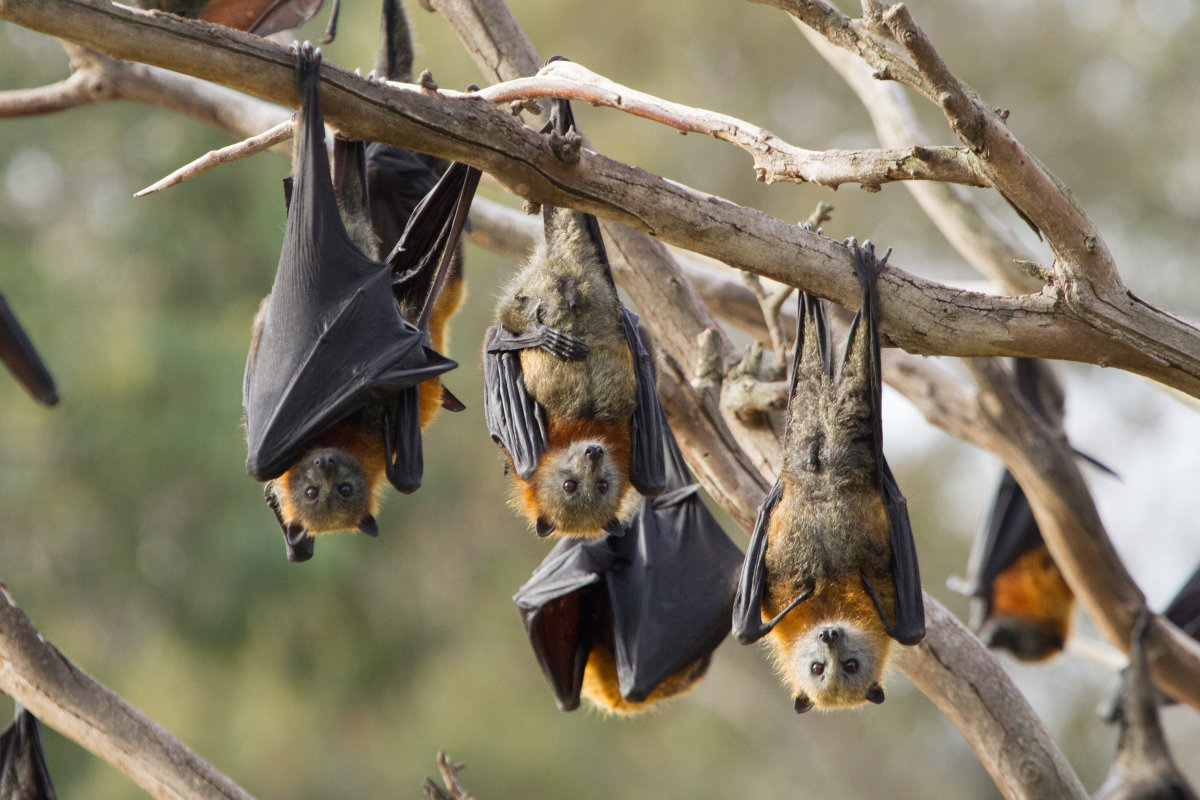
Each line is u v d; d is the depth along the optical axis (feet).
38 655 59.52
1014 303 52.95
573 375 56.70
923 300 53.26
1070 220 50.26
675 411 72.08
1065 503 88.22
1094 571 88.53
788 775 218.38
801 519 56.59
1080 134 206.80
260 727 186.09
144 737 60.08
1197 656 88.38
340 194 53.83
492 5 76.18
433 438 205.36
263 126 93.71
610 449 57.72
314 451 53.06
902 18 45.01
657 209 51.78
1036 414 91.09
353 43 184.03
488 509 207.10
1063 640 108.17
